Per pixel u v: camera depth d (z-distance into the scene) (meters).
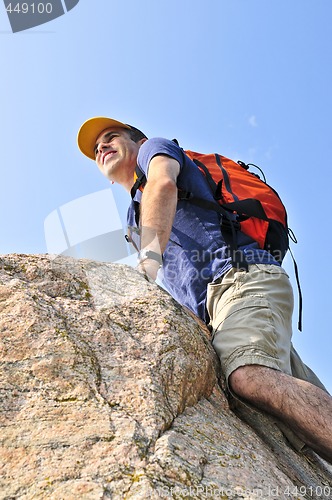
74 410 2.12
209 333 3.12
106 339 2.48
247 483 2.11
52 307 2.55
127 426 2.10
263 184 3.69
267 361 2.77
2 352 2.28
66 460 1.94
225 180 3.59
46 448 1.97
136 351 2.48
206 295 3.27
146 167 3.50
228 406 2.78
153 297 2.80
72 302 2.65
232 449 2.31
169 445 2.08
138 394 2.26
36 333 2.37
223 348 2.93
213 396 2.74
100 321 2.56
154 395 2.28
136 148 4.38
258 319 2.95
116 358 2.41
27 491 1.84
